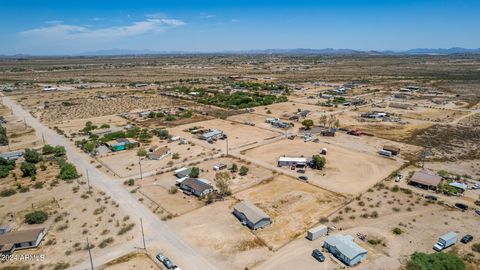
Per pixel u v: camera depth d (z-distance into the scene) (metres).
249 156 90.62
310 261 46.59
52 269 45.44
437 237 51.66
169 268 45.09
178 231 54.59
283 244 50.84
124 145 97.88
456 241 50.31
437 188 67.31
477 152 90.56
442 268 41.91
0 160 82.69
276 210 61.22
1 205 64.06
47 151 94.62
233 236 53.06
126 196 67.31
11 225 56.75
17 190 70.50
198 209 61.91
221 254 48.53
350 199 64.75
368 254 47.75
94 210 61.56
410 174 76.38
